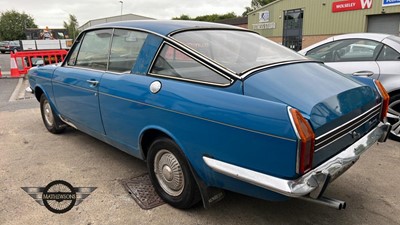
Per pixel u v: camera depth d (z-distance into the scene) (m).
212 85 2.46
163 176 2.96
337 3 24.83
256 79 2.34
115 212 2.88
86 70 3.79
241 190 2.36
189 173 2.69
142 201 3.05
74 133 5.04
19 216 2.83
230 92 2.34
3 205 3.00
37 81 4.84
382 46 4.61
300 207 2.97
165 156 2.88
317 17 26.47
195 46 2.76
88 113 3.72
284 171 2.03
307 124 1.99
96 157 4.07
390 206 2.97
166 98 2.66
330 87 2.49
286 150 1.98
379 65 4.53
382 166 3.78
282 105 2.03
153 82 2.83
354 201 3.06
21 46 16.14
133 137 3.12
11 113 6.45
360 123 2.61
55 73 4.32
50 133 5.05
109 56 3.47
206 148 2.41
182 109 2.52
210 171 2.45
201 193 2.62
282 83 2.34
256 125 2.08
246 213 2.87
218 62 2.54
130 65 3.17
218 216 2.82
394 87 4.36
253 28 32.50
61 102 4.30
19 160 4.00
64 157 4.08
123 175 3.58
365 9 23.20
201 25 3.21
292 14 28.45
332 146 2.28
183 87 2.59
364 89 2.74
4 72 14.84
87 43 3.90
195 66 2.62
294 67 2.71
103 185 3.36
